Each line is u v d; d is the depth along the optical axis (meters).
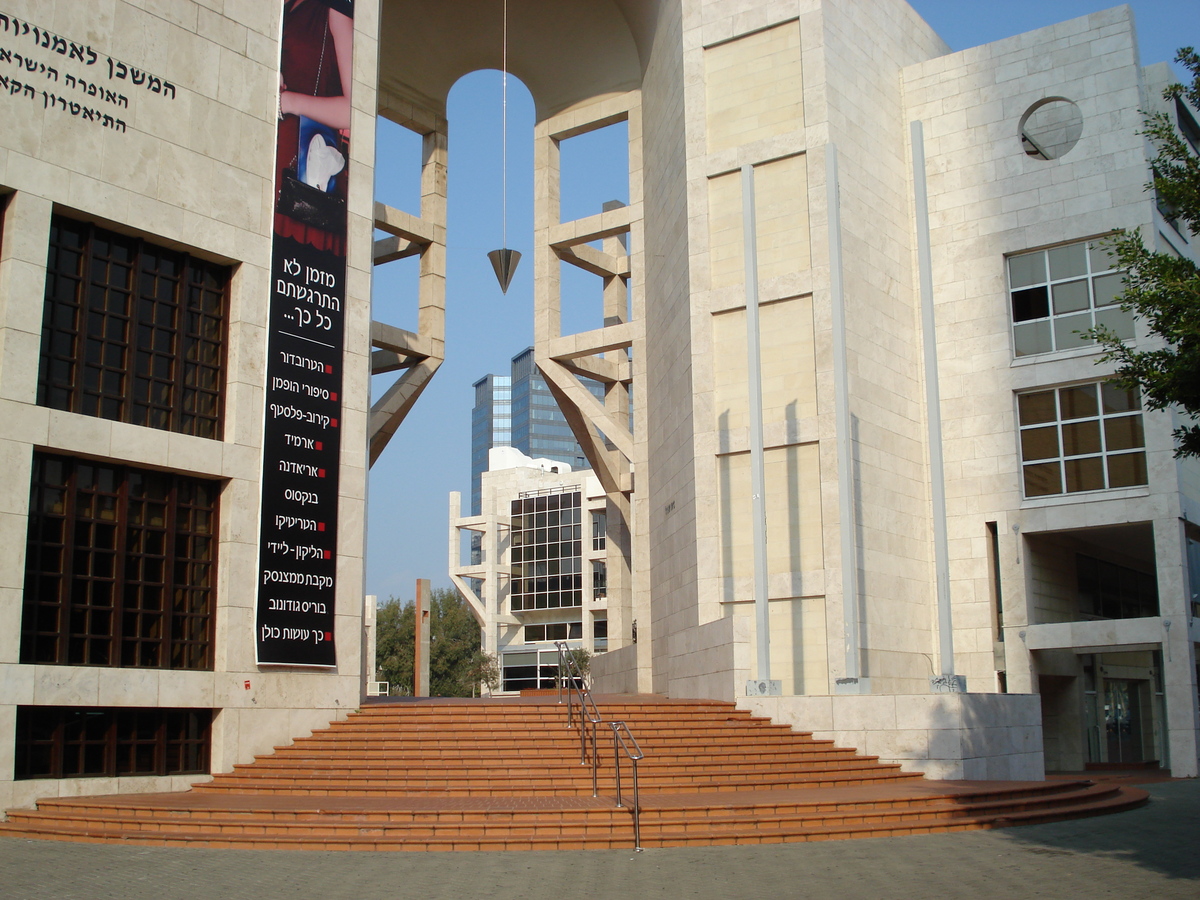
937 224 31.69
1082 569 33.25
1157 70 30.58
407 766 19.00
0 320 18.48
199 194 21.53
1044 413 29.72
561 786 17.69
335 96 24.45
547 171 38.53
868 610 27.47
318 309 23.41
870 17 31.92
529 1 35.59
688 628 28.30
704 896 11.04
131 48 20.69
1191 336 13.34
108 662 19.53
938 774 20.38
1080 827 16.03
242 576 21.38
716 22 31.06
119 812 15.97
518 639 84.44
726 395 29.41
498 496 86.62
